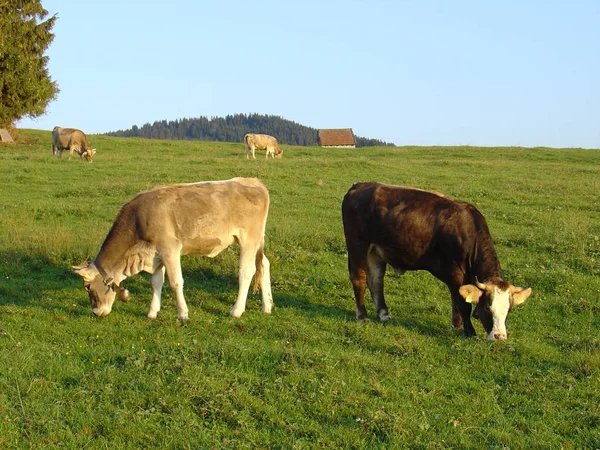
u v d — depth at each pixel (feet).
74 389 23.02
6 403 21.75
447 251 31.42
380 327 31.96
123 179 76.23
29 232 48.01
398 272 34.19
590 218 60.39
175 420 21.07
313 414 21.84
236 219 33.42
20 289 37.27
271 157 124.88
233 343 27.40
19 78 135.64
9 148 134.62
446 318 34.37
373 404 22.58
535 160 122.21
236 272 41.04
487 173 93.20
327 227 53.47
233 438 20.29
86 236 46.50
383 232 32.65
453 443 20.29
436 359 27.81
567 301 36.47
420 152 135.03
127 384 23.43
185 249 32.78
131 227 32.04
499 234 51.31
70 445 19.58
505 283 29.12
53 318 32.12
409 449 19.84
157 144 147.23
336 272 42.04
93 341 28.91
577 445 20.38
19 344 27.53
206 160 99.40
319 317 33.53
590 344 29.37
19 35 139.64
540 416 22.35
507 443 20.39
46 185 74.69
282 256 44.78
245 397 22.49
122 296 32.68
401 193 32.94
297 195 69.46
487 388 24.68
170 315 33.09
